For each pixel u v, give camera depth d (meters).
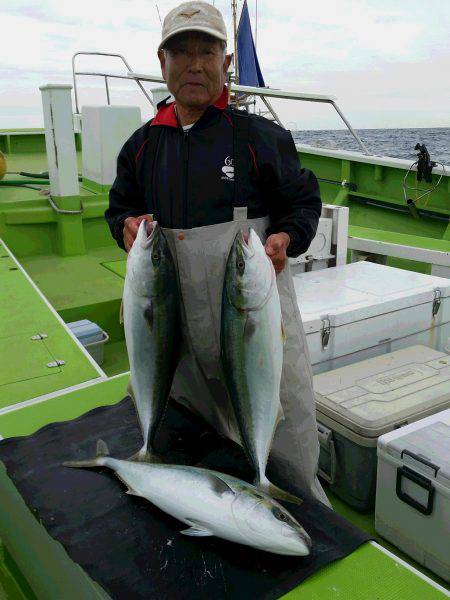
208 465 1.94
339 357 2.95
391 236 5.36
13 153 9.72
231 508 1.51
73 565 1.54
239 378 1.67
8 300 3.70
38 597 1.78
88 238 6.10
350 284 3.38
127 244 1.87
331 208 4.35
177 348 1.87
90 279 5.10
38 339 3.12
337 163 7.44
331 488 2.51
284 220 1.80
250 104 6.16
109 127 6.00
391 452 2.06
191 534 1.55
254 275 1.58
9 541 1.99
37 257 5.85
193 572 1.48
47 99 5.38
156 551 1.55
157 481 1.69
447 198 6.12
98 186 6.26
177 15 1.60
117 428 2.21
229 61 1.75
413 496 2.02
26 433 2.26
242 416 1.70
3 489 1.98
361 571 1.50
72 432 2.18
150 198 1.87
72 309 4.37
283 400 1.91
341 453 2.39
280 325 1.65
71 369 2.79
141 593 1.42
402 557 2.13
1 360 2.89
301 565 1.50
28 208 5.73
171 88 1.69
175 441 2.09
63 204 5.66
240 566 1.50
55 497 1.79
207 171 1.75
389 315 3.09
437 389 2.54
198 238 1.77
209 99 1.69
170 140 1.81
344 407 2.39
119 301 4.59
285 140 1.79
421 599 1.42
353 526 1.65
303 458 1.94
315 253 4.32
